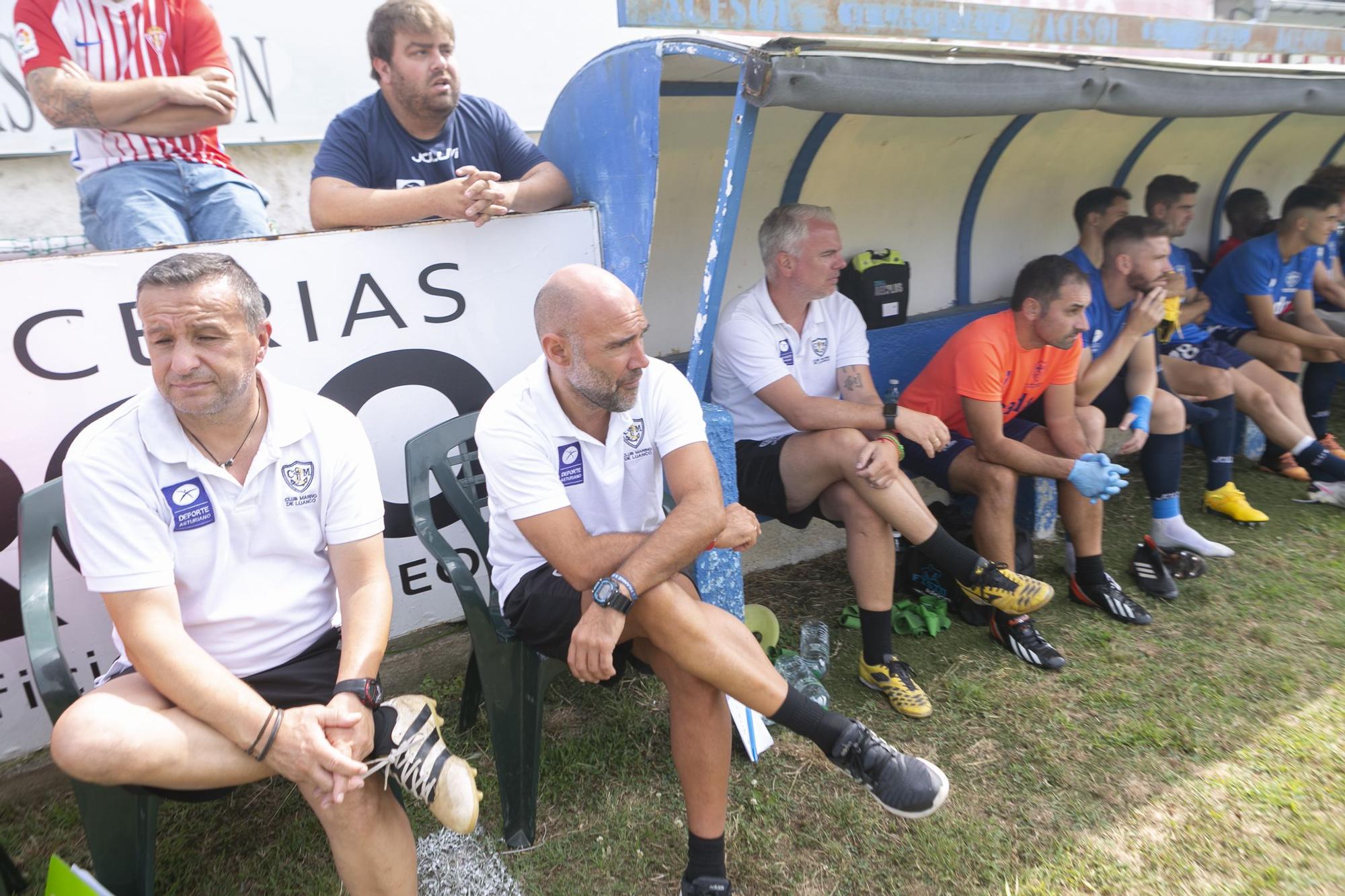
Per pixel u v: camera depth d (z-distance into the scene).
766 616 2.79
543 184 2.69
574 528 1.96
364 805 1.67
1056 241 4.44
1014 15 2.39
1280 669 2.75
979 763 2.38
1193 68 2.79
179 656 1.62
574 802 2.27
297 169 3.56
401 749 1.69
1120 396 3.52
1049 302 2.83
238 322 1.67
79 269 2.05
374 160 2.75
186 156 2.71
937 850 2.08
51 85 2.49
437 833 2.18
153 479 1.69
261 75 3.36
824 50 2.12
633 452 2.08
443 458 2.32
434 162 2.82
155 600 1.66
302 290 2.29
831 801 2.25
